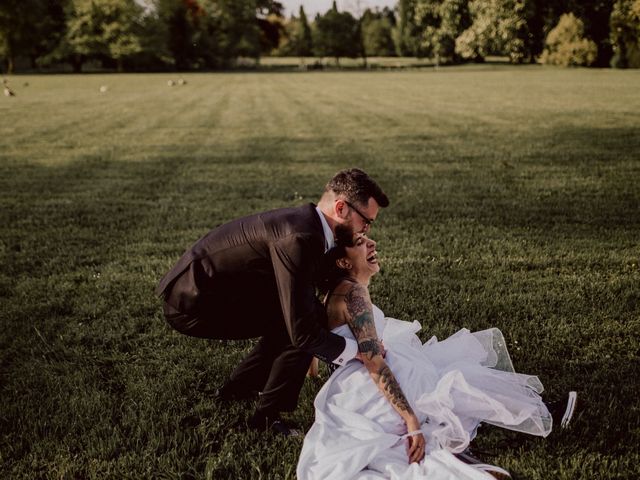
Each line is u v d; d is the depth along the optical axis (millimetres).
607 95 21062
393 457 2510
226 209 6887
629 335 3598
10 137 13312
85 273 4832
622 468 2475
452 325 3727
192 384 3195
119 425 2844
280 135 13391
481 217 6316
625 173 8250
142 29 65938
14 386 3174
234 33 77250
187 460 2590
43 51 67250
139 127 15180
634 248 5184
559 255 5066
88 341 3695
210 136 13383
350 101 22188
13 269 4957
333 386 2725
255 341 3688
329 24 73562
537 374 3232
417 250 5254
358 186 2455
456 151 10570
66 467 2533
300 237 2361
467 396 2660
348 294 2678
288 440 2727
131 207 6984
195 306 2615
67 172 9180
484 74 42031
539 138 11750
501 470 2346
